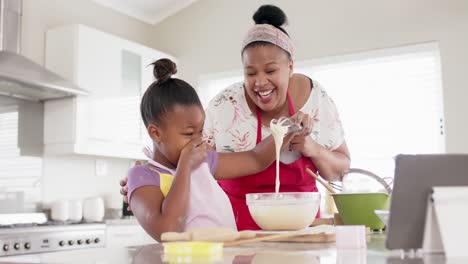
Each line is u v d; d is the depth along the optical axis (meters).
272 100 1.66
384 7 3.65
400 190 0.79
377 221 1.38
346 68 3.86
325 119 1.84
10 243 2.70
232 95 1.85
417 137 3.56
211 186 1.40
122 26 4.35
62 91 3.18
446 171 0.79
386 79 3.70
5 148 3.35
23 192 3.44
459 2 3.40
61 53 3.47
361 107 3.78
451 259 0.74
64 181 3.74
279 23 1.70
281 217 1.21
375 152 3.69
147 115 1.45
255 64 1.61
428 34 3.48
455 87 3.35
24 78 2.88
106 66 3.65
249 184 1.69
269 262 0.70
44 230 2.91
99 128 3.58
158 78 1.46
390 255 0.80
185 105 1.40
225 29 4.32
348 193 1.40
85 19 3.97
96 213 3.58
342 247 0.92
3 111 3.36
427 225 0.79
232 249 0.91
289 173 1.69
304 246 0.98
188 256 0.79
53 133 3.52
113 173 4.18
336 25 3.82
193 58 4.46
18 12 3.25
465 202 0.78
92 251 0.90
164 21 4.63
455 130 3.32
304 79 1.87
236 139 1.80
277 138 1.52
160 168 1.39
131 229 3.62
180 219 1.19
